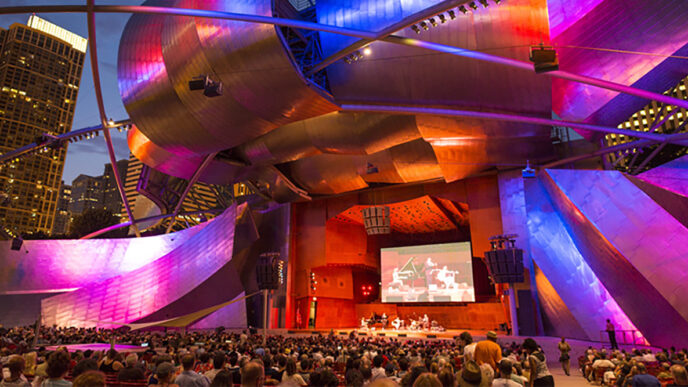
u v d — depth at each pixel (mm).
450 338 29812
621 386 8820
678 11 17938
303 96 23141
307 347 15031
